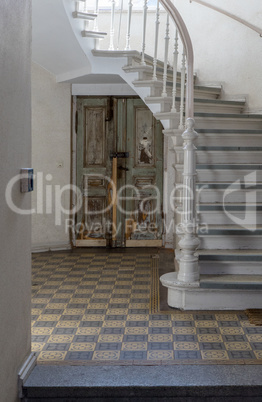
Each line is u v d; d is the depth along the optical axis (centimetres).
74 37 516
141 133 672
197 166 495
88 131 673
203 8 694
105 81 634
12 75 268
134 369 307
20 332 293
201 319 394
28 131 302
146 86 546
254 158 520
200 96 645
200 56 702
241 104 632
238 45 656
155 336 359
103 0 721
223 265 436
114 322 390
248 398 290
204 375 298
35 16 484
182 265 417
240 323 384
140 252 654
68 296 460
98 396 289
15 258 281
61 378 295
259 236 445
